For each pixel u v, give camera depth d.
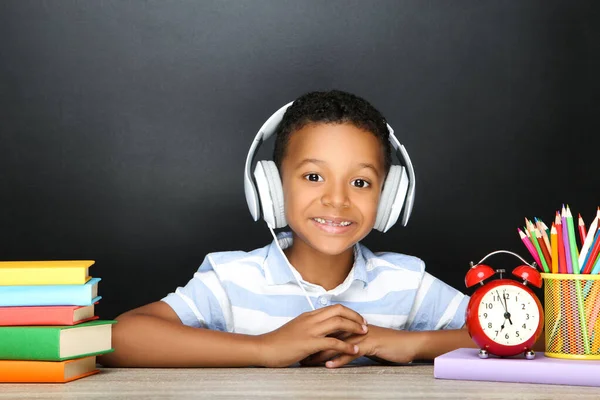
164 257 3.04
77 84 3.04
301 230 1.45
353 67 3.09
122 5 3.04
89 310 1.19
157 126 3.05
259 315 1.57
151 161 3.05
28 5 3.03
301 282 1.56
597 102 3.11
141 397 0.96
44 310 1.11
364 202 1.43
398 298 1.61
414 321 1.65
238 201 3.05
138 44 3.05
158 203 3.04
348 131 1.42
